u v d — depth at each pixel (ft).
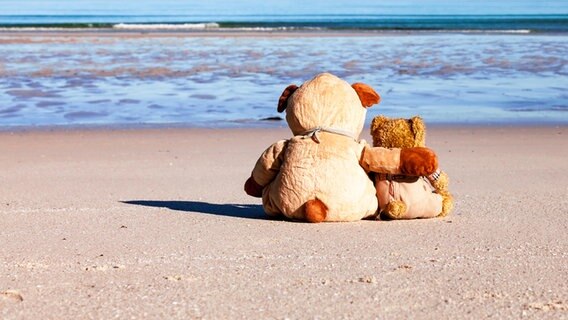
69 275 17.35
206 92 62.18
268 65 81.46
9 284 16.72
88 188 29.40
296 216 22.45
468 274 17.43
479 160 35.88
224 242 20.29
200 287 16.43
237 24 189.37
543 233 21.49
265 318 14.62
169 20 243.19
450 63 84.48
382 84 67.10
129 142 41.37
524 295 16.01
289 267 17.89
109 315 14.83
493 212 24.45
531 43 115.14
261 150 39.11
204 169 33.71
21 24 190.29
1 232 21.71
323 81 22.89
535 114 52.24
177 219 23.35
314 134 22.30
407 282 16.78
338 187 21.95
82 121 48.65
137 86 65.36
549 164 34.76
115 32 147.84
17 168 34.01
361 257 18.76
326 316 14.73
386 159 22.09
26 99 57.77
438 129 46.09
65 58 88.43
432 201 22.99
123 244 20.16
